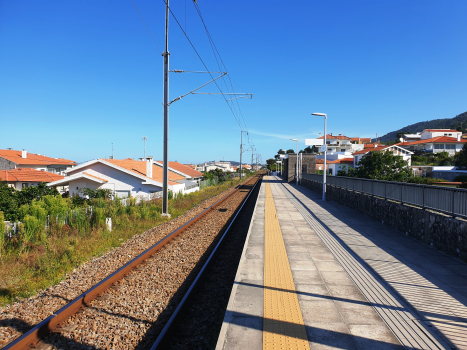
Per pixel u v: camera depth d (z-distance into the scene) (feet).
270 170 324.19
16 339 13.73
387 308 15.49
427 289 17.74
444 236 24.81
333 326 13.79
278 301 16.40
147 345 14.12
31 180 100.32
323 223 39.01
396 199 35.35
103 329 15.40
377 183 41.52
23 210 40.47
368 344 12.34
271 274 20.59
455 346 12.13
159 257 27.99
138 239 34.99
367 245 27.66
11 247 28.17
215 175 192.85
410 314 14.84
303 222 40.09
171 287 20.98
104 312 17.20
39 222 32.71
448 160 134.00
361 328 13.60
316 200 66.95
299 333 13.24
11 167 128.16
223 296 19.81
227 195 88.69
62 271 23.72
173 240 34.88
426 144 181.57
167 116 52.01
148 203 63.16
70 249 27.50
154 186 83.97
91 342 14.32
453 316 14.57
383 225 37.14
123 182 84.84
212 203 71.67
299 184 125.18
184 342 14.55
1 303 18.19
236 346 12.31
